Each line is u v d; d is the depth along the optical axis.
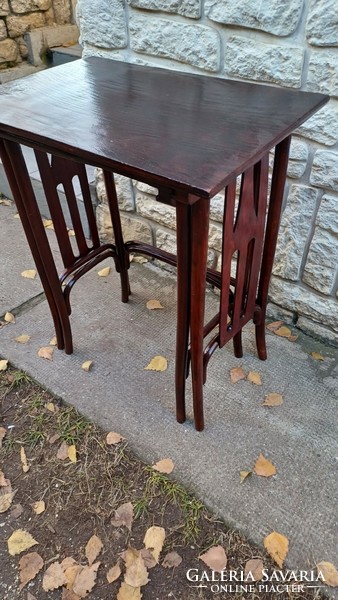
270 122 1.03
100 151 0.93
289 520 1.20
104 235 2.19
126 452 1.36
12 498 1.27
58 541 1.19
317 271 1.58
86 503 1.26
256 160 0.92
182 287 1.09
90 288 1.98
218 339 1.28
